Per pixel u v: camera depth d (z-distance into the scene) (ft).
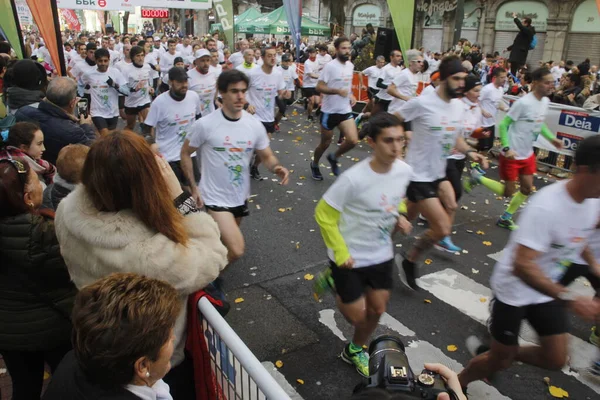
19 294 7.44
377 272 10.66
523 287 9.06
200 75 26.76
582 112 27.94
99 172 6.21
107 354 4.50
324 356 12.41
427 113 15.10
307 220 21.24
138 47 30.71
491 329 9.68
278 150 33.37
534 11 73.67
